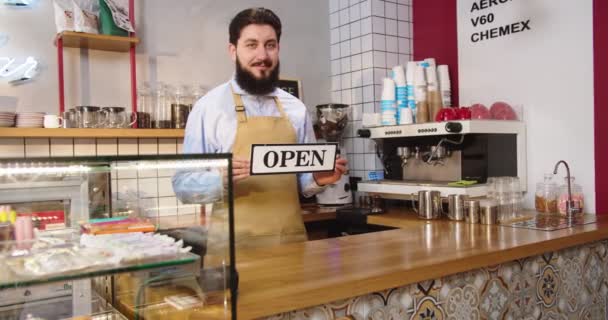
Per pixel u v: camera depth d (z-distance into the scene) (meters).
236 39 2.22
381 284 1.44
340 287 1.35
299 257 1.72
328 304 1.39
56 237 1.15
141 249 1.10
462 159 2.87
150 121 2.94
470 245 1.86
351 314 1.44
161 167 1.13
